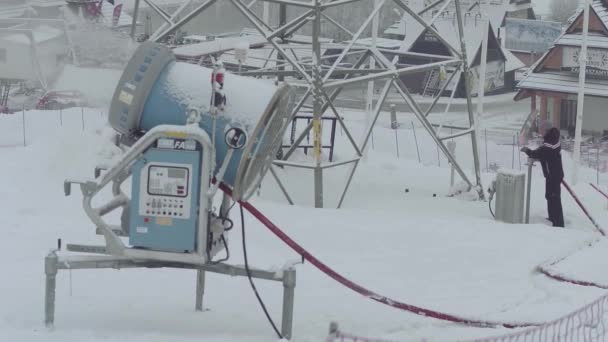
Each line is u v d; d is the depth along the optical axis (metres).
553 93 55.53
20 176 18.08
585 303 12.23
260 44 26.33
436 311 11.16
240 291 11.98
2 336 9.23
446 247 15.98
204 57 24.28
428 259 15.09
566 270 14.41
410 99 22.39
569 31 56.09
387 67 22.98
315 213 18.03
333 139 25.66
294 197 21.52
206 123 9.65
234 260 13.66
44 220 15.47
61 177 18.31
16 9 64.44
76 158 19.16
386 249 15.59
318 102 20.12
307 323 10.63
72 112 25.80
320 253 14.91
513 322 10.96
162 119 9.77
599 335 9.96
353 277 13.45
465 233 17.19
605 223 20.94
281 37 26.80
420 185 23.95
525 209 21.77
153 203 9.44
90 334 9.41
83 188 9.52
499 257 15.47
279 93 9.55
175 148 9.37
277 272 9.66
